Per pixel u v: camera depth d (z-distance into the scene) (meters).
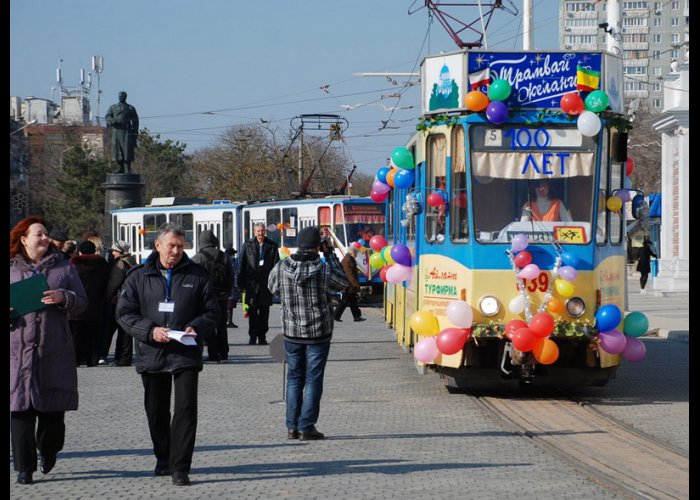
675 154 47.00
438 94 15.58
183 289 9.70
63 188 100.25
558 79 15.23
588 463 10.58
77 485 9.52
